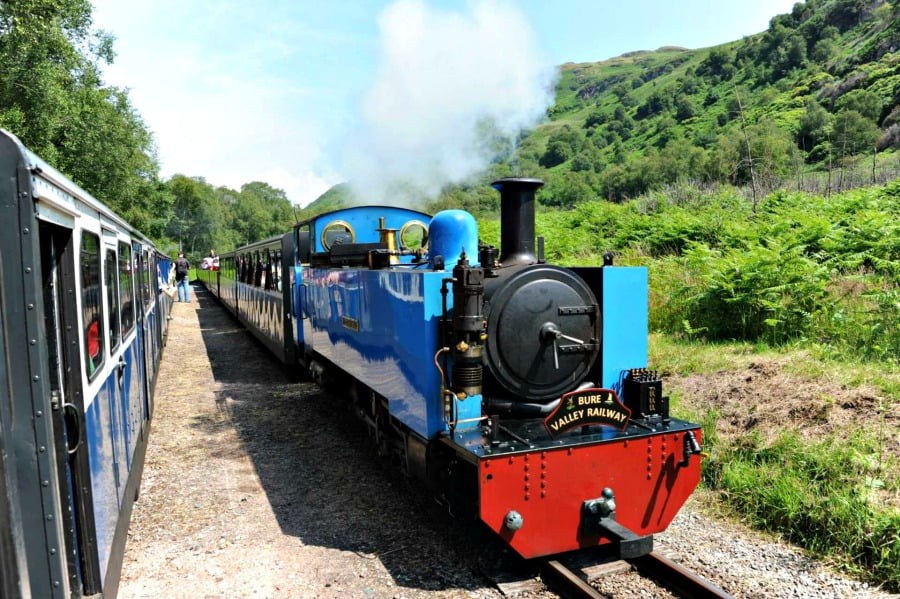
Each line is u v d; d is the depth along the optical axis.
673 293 9.34
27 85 19.53
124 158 29.39
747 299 7.88
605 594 3.68
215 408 8.72
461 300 3.92
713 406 5.98
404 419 4.70
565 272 4.35
